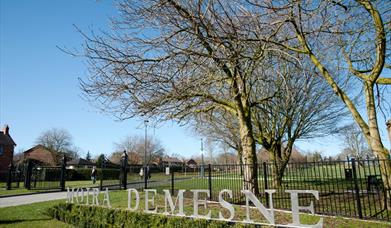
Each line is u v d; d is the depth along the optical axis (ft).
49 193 64.34
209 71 28.71
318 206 31.73
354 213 27.02
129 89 32.27
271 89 55.62
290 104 52.90
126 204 32.53
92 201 34.19
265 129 63.57
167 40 29.27
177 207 29.89
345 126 67.67
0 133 160.45
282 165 46.32
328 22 28.86
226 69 34.53
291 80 52.49
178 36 29.63
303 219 24.56
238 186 40.27
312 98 61.67
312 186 46.01
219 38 24.21
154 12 28.53
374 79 30.22
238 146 75.31
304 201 35.12
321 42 32.30
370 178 34.17
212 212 26.96
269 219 18.85
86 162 221.25
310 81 54.80
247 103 39.22
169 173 79.25
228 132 75.61
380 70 29.73
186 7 29.81
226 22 24.59
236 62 26.50
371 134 29.63
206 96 36.63
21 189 72.33
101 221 27.55
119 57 30.96
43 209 38.91
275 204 32.96
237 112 39.86
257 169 36.81
